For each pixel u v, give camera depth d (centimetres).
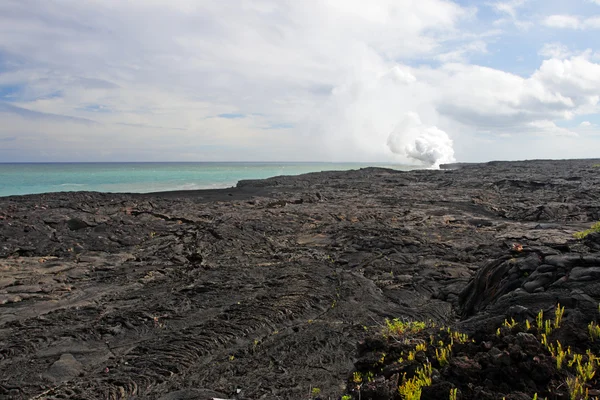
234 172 9238
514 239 1722
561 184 3619
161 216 2397
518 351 468
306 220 2400
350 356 752
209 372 714
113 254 1664
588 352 462
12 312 1048
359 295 1141
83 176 7262
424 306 1048
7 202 2675
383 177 5622
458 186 4259
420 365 520
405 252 1608
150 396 641
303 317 991
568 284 645
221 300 1118
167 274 1397
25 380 708
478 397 431
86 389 666
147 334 911
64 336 890
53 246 1716
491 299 836
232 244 1814
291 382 659
